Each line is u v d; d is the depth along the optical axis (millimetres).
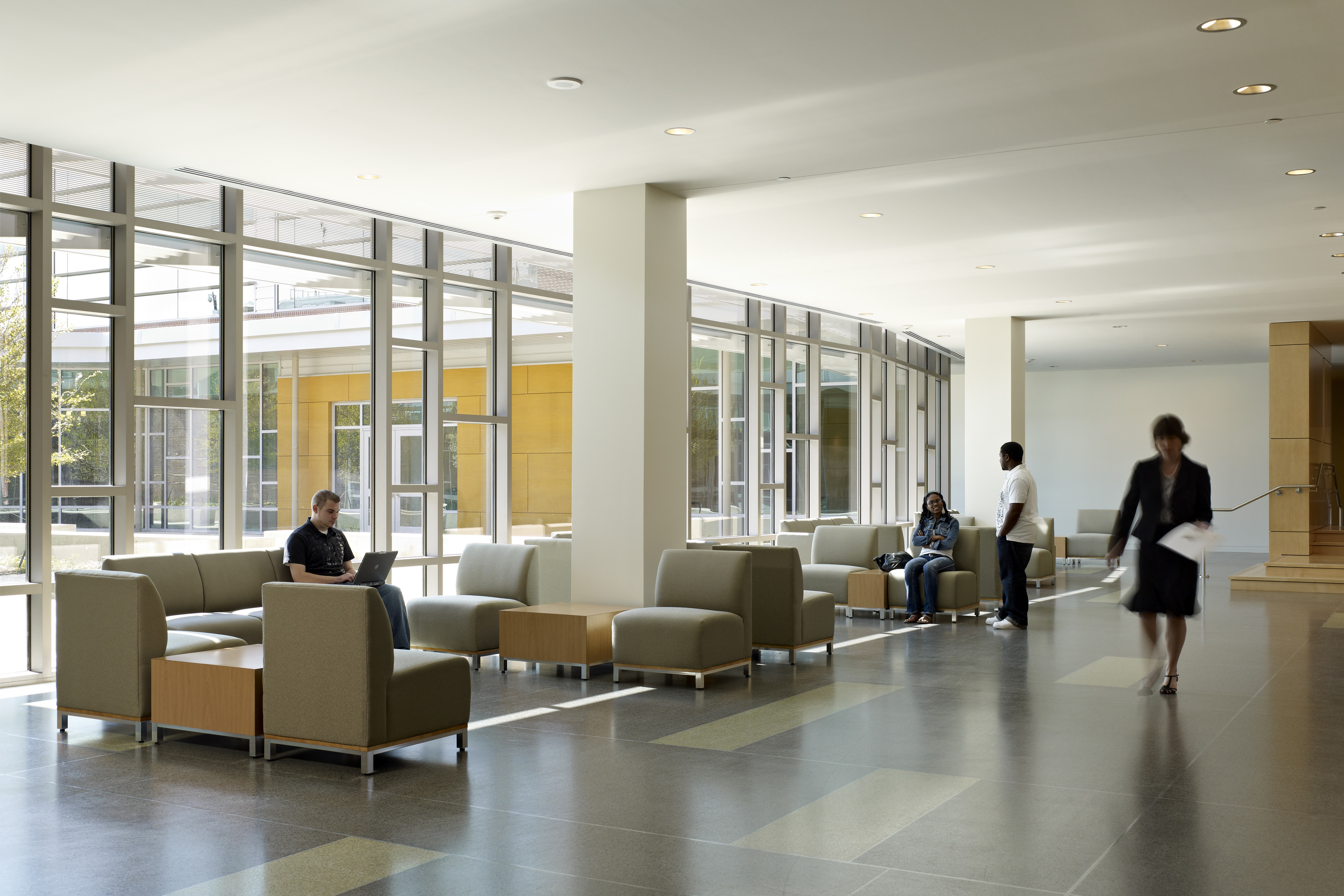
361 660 5273
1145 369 23453
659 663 7645
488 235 10609
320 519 8039
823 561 12328
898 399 19484
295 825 4488
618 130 7219
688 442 13539
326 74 6133
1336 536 17906
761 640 8734
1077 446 24047
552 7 5242
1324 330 17531
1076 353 20828
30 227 7742
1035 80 6289
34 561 7746
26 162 7688
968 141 7492
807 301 14766
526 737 6090
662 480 8828
